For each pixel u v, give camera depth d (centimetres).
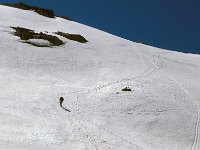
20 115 3384
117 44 7231
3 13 6962
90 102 4209
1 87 4097
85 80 4969
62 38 6425
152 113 4225
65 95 4284
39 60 5325
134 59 6481
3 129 2967
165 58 7231
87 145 3136
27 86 4338
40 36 6097
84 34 7238
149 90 4859
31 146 2805
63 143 3036
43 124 3316
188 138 3919
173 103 4656
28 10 7906
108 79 5106
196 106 4816
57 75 4994
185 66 7088
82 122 3653
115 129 3697
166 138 3816
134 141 3525
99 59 5969
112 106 4188
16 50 5422
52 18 7869
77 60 5697
